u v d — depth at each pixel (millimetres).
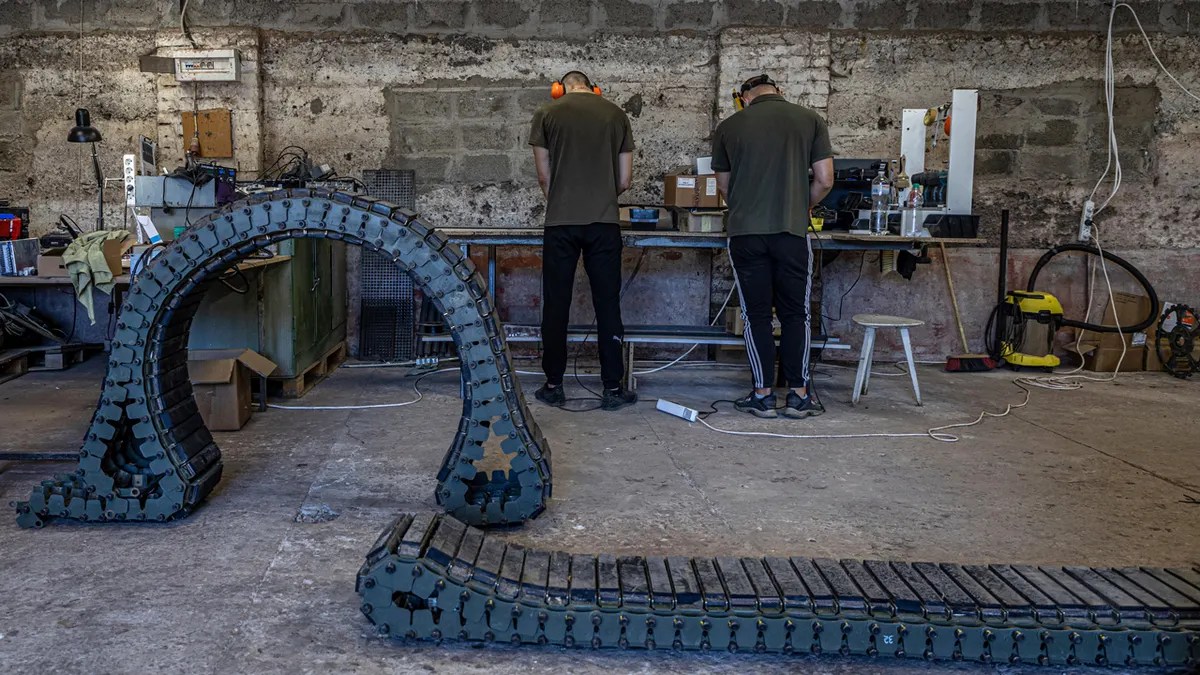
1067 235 5941
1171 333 5543
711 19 5672
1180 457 3645
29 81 5613
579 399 4645
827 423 4168
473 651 2002
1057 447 3785
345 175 5758
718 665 1979
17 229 4664
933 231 5152
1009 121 5816
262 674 1851
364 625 2084
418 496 2998
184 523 2703
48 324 5590
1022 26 5730
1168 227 5926
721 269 5809
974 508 2996
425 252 2504
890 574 2176
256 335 4406
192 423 2846
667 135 5762
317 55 5660
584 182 4246
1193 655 1938
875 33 5711
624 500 3020
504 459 3436
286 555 2469
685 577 2143
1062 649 1953
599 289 4359
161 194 4137
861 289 5910
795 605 1999
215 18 5602
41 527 2643
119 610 2111
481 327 2557
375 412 4238
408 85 5703
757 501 3035
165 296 2586
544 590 2045
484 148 5750
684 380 5223
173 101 5594
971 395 4859
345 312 5750
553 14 5652
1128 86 5797
